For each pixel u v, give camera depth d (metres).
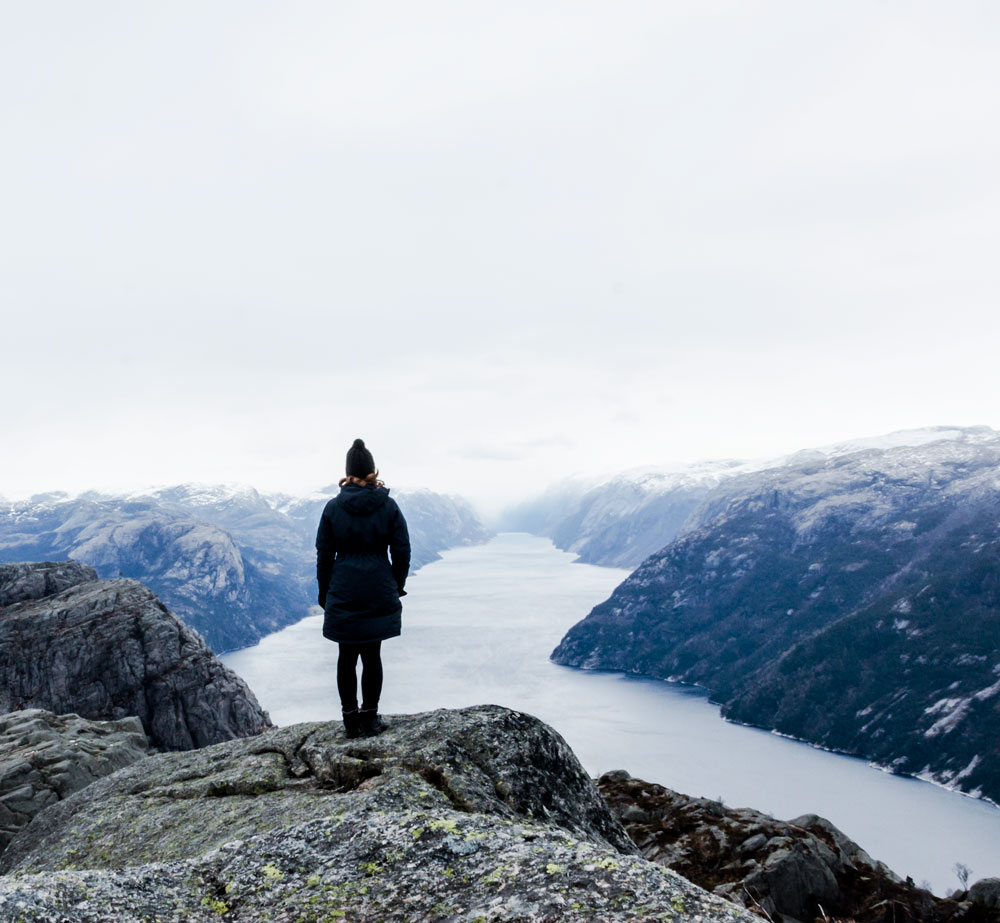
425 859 4.11
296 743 9.15
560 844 4.02
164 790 8.64
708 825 16.11
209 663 49.97
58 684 46.28
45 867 7.50
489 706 8.80
